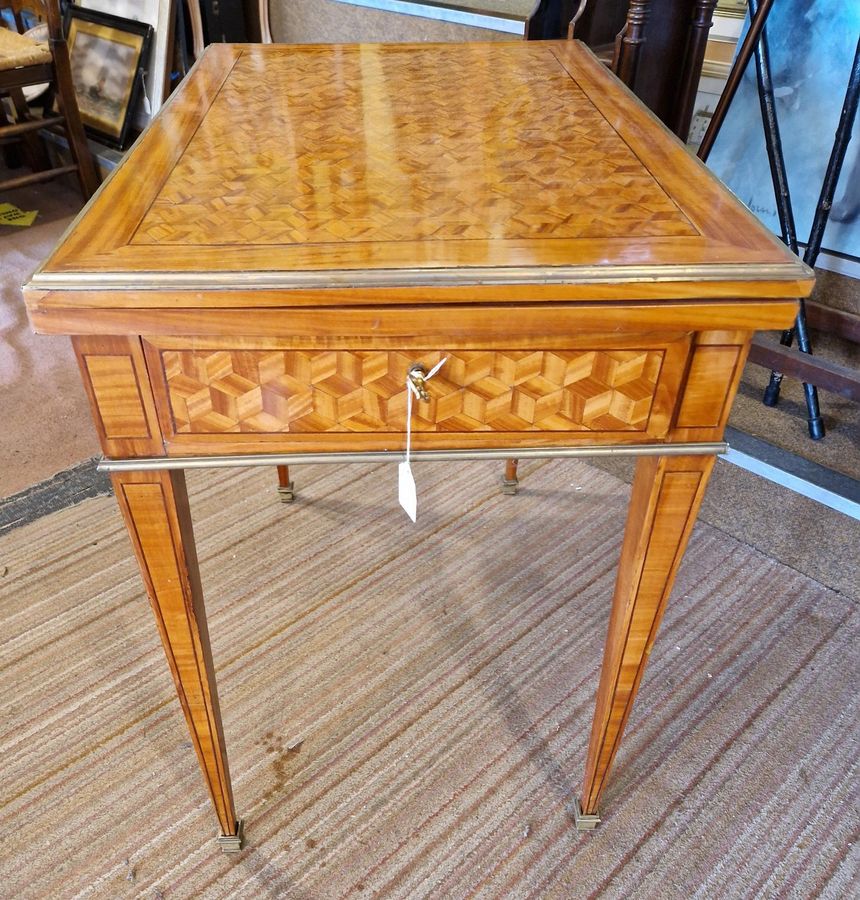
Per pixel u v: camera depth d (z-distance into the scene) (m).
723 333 0.59
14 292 2.11
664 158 0.77
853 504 1.40
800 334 1.56
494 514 1.42
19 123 2.49
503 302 0.56
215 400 0.61
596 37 1.59
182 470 0.70
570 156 0.78
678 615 1.23
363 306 0.56
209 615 1.22
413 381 0.59
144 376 0.60
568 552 1.34
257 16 2.59
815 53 1.55
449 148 0.80
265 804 0.98
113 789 0.99
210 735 0.83
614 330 0.58
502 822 0.96
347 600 1.25
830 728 1.07
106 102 2.59
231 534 1.37
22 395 1.72
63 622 1.21
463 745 1.05
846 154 1.56
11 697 1.10
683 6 1.43
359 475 1.51
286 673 1.14
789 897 0.89
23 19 2.90
